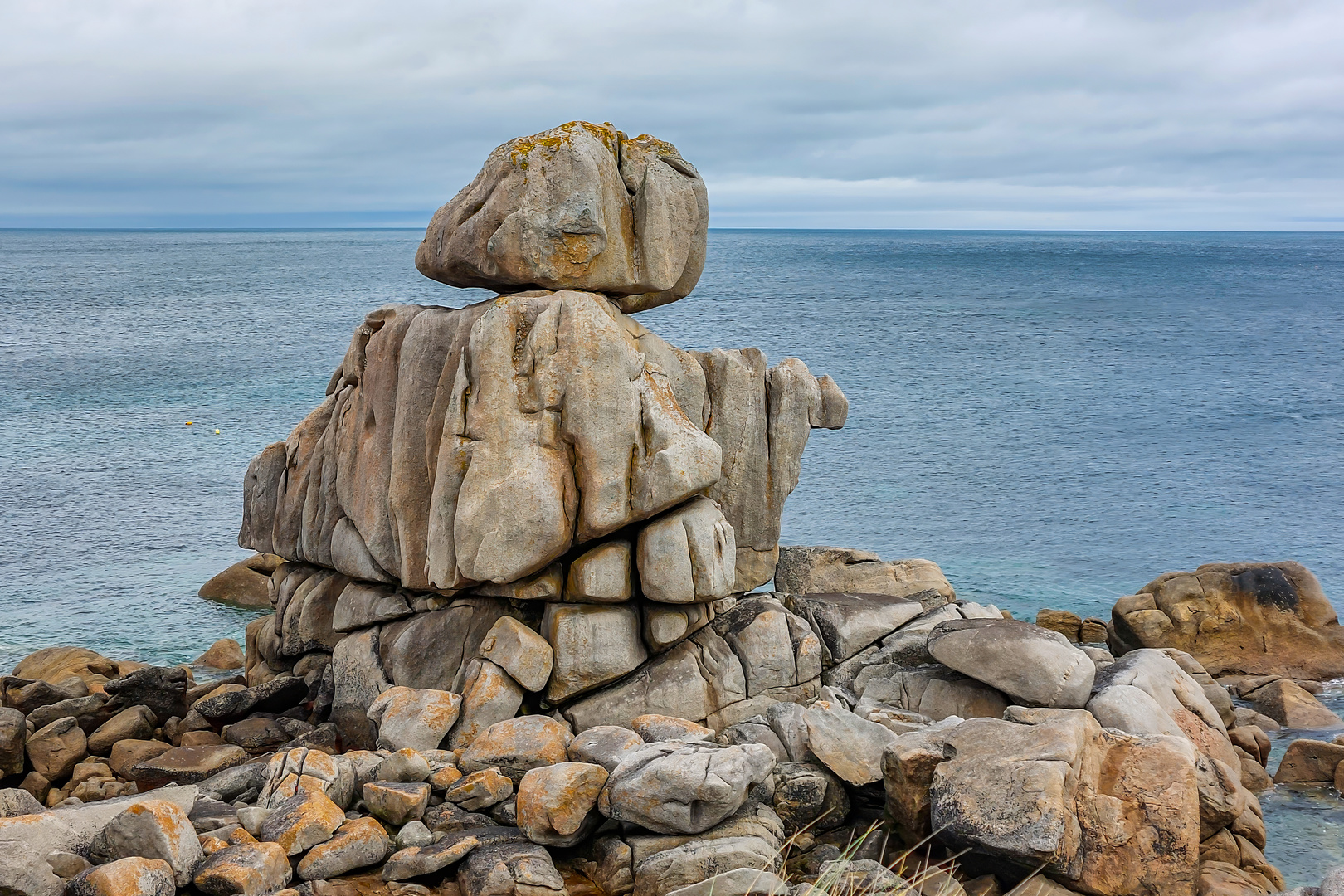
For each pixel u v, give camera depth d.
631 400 11.31
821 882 8.98
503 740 10.39
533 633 11.38
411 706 10.92
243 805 9.82
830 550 14.70
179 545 24.59
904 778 9.63
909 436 37.38
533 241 11.38
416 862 8.89
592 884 9.23
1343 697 16.03
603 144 11.79
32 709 13.55
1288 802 12.15
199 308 86.00
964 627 12.03
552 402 11.17
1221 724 11.95
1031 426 39.53
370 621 12.75
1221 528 26.03
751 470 13.34
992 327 75.44
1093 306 95.56
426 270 12.80
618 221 11.78
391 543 12.48
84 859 8.55
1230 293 114.19
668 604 11.73
